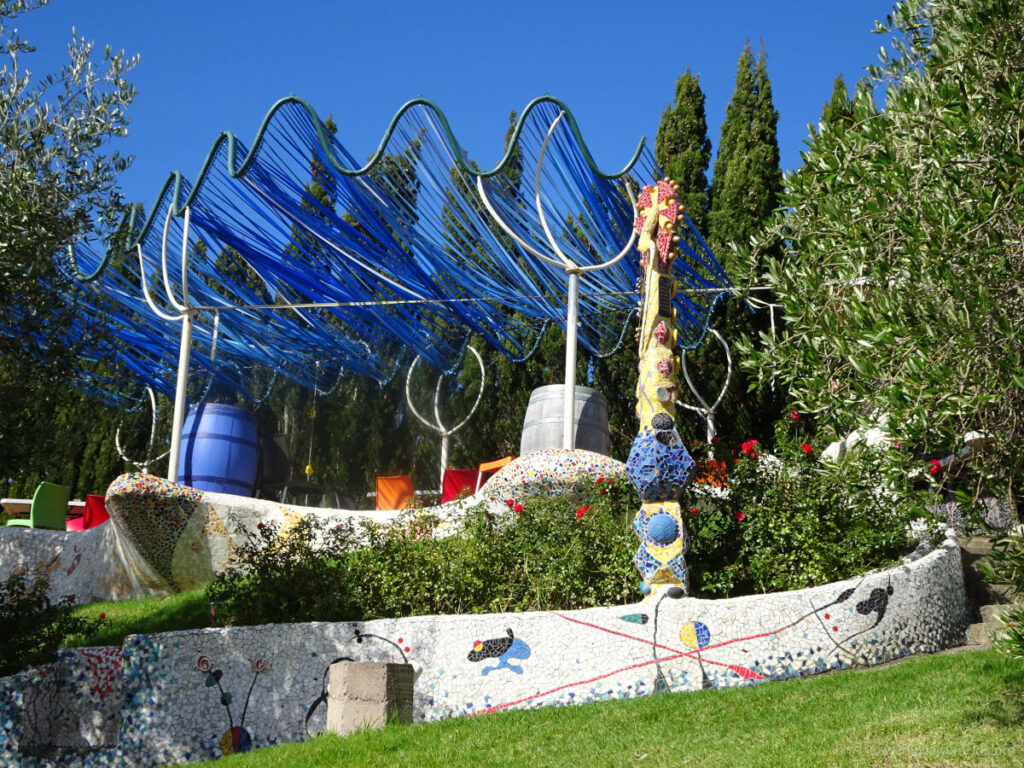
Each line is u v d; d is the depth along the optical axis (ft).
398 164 47.85
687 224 55.36
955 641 34.27
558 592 37.14
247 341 68.74
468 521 40.55
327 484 73.51
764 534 37.55
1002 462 21.29
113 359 41.60
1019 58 21.86
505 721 29.63
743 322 67.21
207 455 58.75
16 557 55.26
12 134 38.58
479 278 57.57
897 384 20.97
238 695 33.45
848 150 24.86
